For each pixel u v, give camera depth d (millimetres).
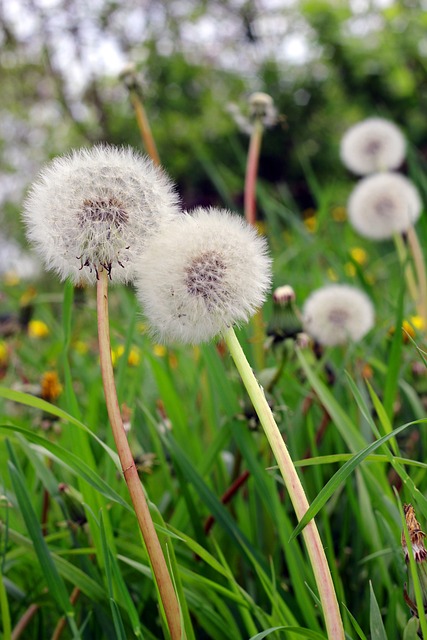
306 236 953
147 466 639
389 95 3072
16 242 2094
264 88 3234
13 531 571
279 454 462
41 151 2953
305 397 703
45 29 2994
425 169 1299
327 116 3195
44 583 608
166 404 681
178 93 3281
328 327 688
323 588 440
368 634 582
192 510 605
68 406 590
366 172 978
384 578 579
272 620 552
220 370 641
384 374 746
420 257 872
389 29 3047
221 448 641
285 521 584
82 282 500
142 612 593
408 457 681
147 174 504
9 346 949
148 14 3234
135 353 860
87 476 524
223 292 489
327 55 3100
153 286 492
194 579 565
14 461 578
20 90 3078
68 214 490
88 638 579
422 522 578
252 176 793
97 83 3061
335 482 456
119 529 614
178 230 498
